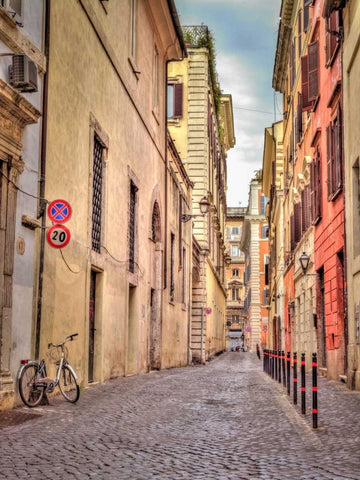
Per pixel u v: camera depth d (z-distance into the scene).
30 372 11.11
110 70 17.48
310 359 24.39
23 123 11.02
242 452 7.30
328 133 19.31
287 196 36.56
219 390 15.41
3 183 10.48
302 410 10.56
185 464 6.62
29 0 11.51
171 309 28.52
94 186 16.23
